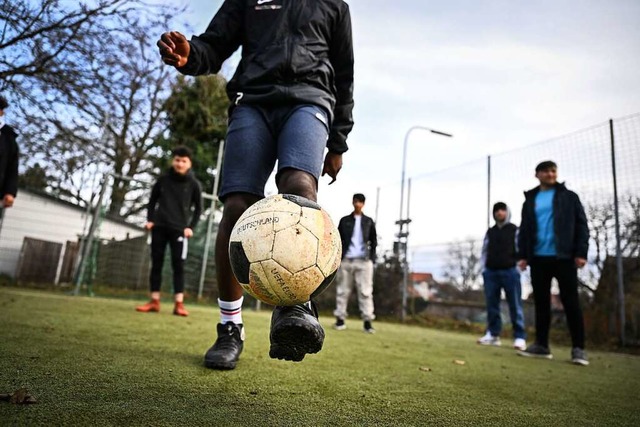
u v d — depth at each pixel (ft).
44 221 35.04
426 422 4.09
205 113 47.19
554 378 8.34
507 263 17.72
